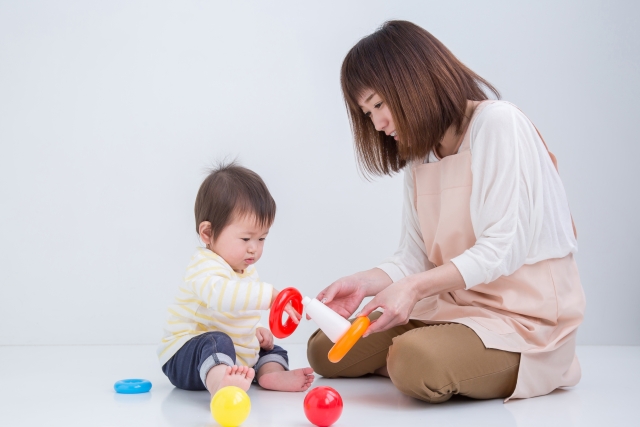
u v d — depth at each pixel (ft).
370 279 5.05
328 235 8.22
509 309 4.55
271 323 4.11
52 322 7.96
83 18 8.03
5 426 3.75
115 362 6.47
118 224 8.04
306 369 4.78
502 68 8.27
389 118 4.60
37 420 3.90
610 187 8.34
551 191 4.70
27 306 7.93
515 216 4.38
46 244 7.97
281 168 8.21
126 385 4.77
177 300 4.85
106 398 4.58
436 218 4.98
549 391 4.69
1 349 7.48
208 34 8.18
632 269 8.35
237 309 4.45
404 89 4.44
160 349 4.87
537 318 4.60
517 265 4.45
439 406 4.30
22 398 4.58
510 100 8.27
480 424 3.81
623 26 8.35
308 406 3.69
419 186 5.09
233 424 3.66
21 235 7.94
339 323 4.02
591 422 3.89
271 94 8.22
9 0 7.95
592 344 8.29
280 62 8.23
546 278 4.59
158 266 8.07
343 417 3.96
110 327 8.01
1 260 7.92
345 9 8.24
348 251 8.23
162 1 8.12
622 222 8.35
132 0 8.09
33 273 7.95
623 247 8.35
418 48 4.54
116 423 3.82
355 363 5.35
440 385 4.11
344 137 8.25
